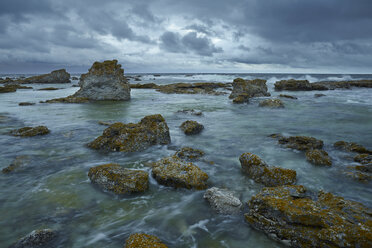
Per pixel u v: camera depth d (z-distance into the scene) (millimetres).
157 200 5621
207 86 44656
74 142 10062
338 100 26406
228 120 15477
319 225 4082
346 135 11898
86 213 5039
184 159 8008
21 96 29297
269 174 6352
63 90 38750
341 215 4219
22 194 5707
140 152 8938
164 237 4402
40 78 58312
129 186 5758
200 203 5500
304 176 6887
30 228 4508
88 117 15711
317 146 9273
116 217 4941
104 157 8352
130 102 24016
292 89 39938
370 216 4188
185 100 26359
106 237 4379
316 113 18391
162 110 19094
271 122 14969
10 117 15359
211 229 4645
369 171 7008
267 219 4523
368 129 13188
